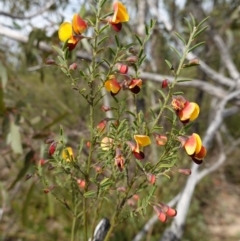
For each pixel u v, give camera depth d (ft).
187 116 3.30
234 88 10.18
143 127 3.47
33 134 9.32
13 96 11.80
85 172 3.70
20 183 12.03
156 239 12.91
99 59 7.75
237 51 17.26
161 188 13.64
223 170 19.33
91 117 3.57
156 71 11.80
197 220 16.40
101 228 3.86
